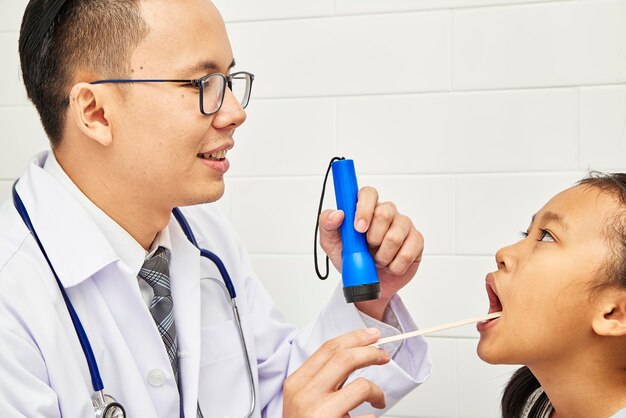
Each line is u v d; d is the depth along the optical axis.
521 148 1.62
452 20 1.64
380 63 1.67
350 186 1.21
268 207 1.73
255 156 1.73
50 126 1.20
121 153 1.15
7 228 1.16
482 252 1.64
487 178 1.64
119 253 1.20
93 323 1.17
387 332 1.33
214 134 1.16
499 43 1.62
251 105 1.73
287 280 1.73
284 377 1.41
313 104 1.70
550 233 1.11
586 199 1.10
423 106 1.66
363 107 1.68
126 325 1.19
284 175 1.72
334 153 1.70
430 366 1.34
